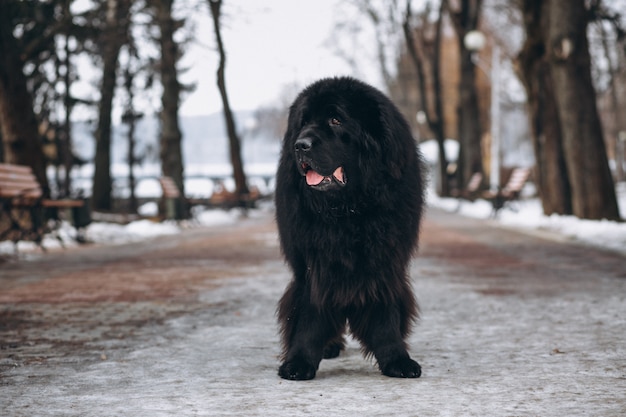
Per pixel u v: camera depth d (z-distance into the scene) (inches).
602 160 697.6
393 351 182.1
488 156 2219.5
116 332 245.1
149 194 2148.1
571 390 163.5
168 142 1015.6
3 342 228.5
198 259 498.9
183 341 229.5
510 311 281.7
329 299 181.5
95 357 206.1
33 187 563.5
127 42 999.6
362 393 163.8
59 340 231.6
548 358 198.8
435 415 144.6
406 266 185.6
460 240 629.9
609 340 221.6
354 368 195.5
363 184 175.3
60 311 289.1
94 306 301.4
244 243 634.8
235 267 447.5
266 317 273.6
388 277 180.2
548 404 151.9
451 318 269.1
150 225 803.4
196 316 276.5
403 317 186.9
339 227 176.9
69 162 1043.3
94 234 662.5
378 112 177.8
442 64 2428.6
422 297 319.9
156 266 454.9
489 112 2237.9
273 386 171.3
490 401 155.0
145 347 220.1
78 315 279.6
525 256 489.4
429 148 2452.0
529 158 3107.8
